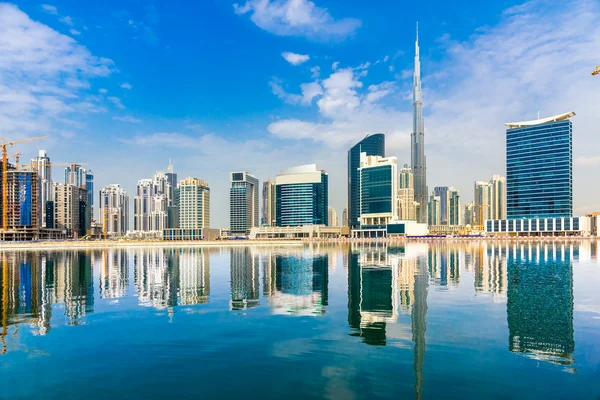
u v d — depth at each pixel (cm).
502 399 1734
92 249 19288
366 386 1867
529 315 3212
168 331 2809
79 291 4728
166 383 1922
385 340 2555
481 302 3809
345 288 4812
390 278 5794
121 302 3956
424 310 3441
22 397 1788
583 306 3584
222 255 12850
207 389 1853
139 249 18962
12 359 2259
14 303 3934
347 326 2922
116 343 2542
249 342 2539
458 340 2550
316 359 2220
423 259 9706
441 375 1981
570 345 2427
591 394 1773
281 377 1972
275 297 4200
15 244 19662
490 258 9888
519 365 2105
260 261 9712
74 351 2391
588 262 8438
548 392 1795
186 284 5319
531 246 18750
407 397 1753
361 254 12419
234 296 4288
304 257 11219
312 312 3409
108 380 1961
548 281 5303
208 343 2530
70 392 1834
